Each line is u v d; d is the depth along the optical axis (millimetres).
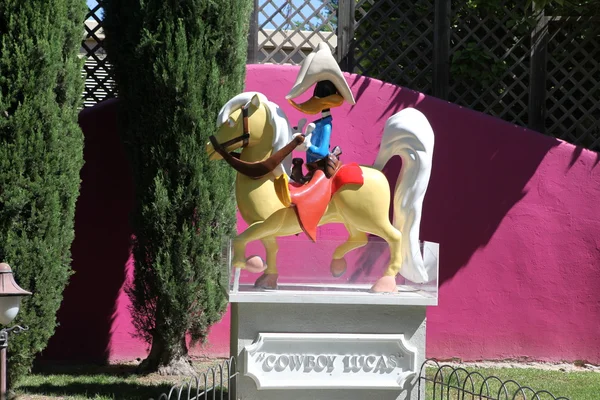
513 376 7715
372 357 5707
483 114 8539
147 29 7168
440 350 8406
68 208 6754
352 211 5910
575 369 8266
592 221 8469
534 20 8750
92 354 8117
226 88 7340
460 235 8445
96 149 8109
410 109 6305
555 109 8852
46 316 6555
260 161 5719
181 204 7172
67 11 6809
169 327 7258
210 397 6613
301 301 5633
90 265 8109
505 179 8469
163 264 7184
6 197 6328
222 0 7227
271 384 5574
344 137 8414
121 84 7504
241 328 5668
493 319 8438
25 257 6375
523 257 8453
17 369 6504
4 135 6359
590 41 8797
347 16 8742
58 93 6750
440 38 8734
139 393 6715
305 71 5969
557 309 8445
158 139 7195
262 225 5742
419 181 6086
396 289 5941
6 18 6395
